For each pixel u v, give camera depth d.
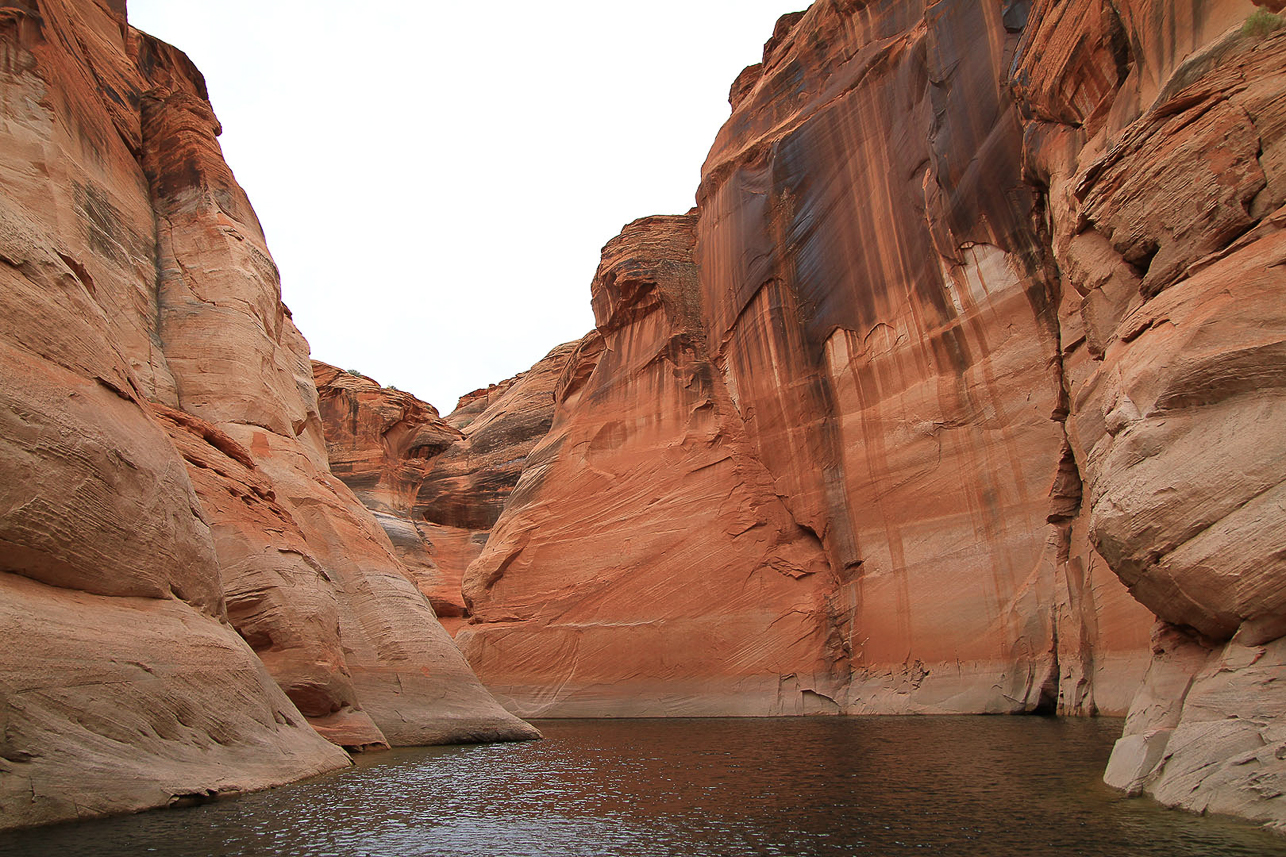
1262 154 10.16
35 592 8.68
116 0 24.66
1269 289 9.18
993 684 22.33
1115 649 18.95
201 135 23.16
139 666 9.34
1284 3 10.80
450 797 10.41
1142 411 10.19
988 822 8.02
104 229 18.44
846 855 6.94
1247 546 8.26
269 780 10.80
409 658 19.98
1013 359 23.53
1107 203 12.66
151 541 10.71
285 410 22.20
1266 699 7.70
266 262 23.48
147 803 8.53
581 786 11.40
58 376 9.55
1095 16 16.45
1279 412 8.59
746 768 13.05
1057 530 21.78
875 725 20.52
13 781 7.43
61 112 17.75
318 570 17.55
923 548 25.50
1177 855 6.17
